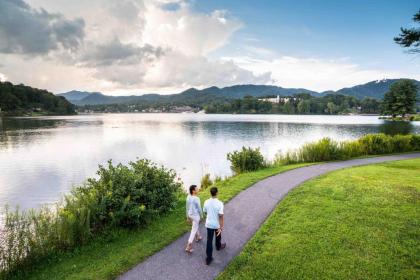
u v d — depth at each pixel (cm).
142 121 12788
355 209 1048
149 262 762
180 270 718
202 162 2898
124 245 879
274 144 4306
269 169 1992
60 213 905
